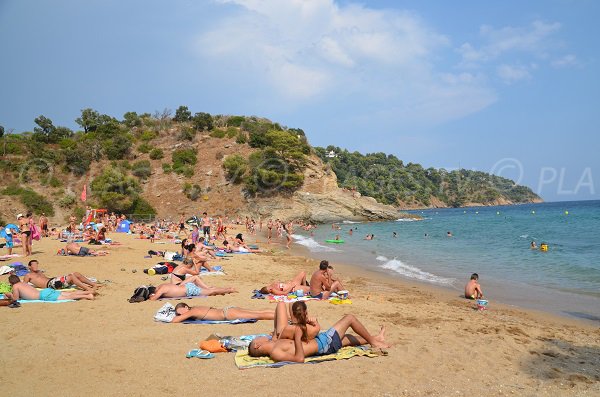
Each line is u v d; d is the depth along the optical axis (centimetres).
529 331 838
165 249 2234
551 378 589
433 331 817
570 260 1972
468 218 6819
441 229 4400
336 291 1130
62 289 1069
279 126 7906
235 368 593
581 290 1316
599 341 774
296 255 2339
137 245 2408
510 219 6062
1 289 1008
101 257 1767
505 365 638
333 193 6444
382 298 1146
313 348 636
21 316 859
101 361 616
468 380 573
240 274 1518
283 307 675
